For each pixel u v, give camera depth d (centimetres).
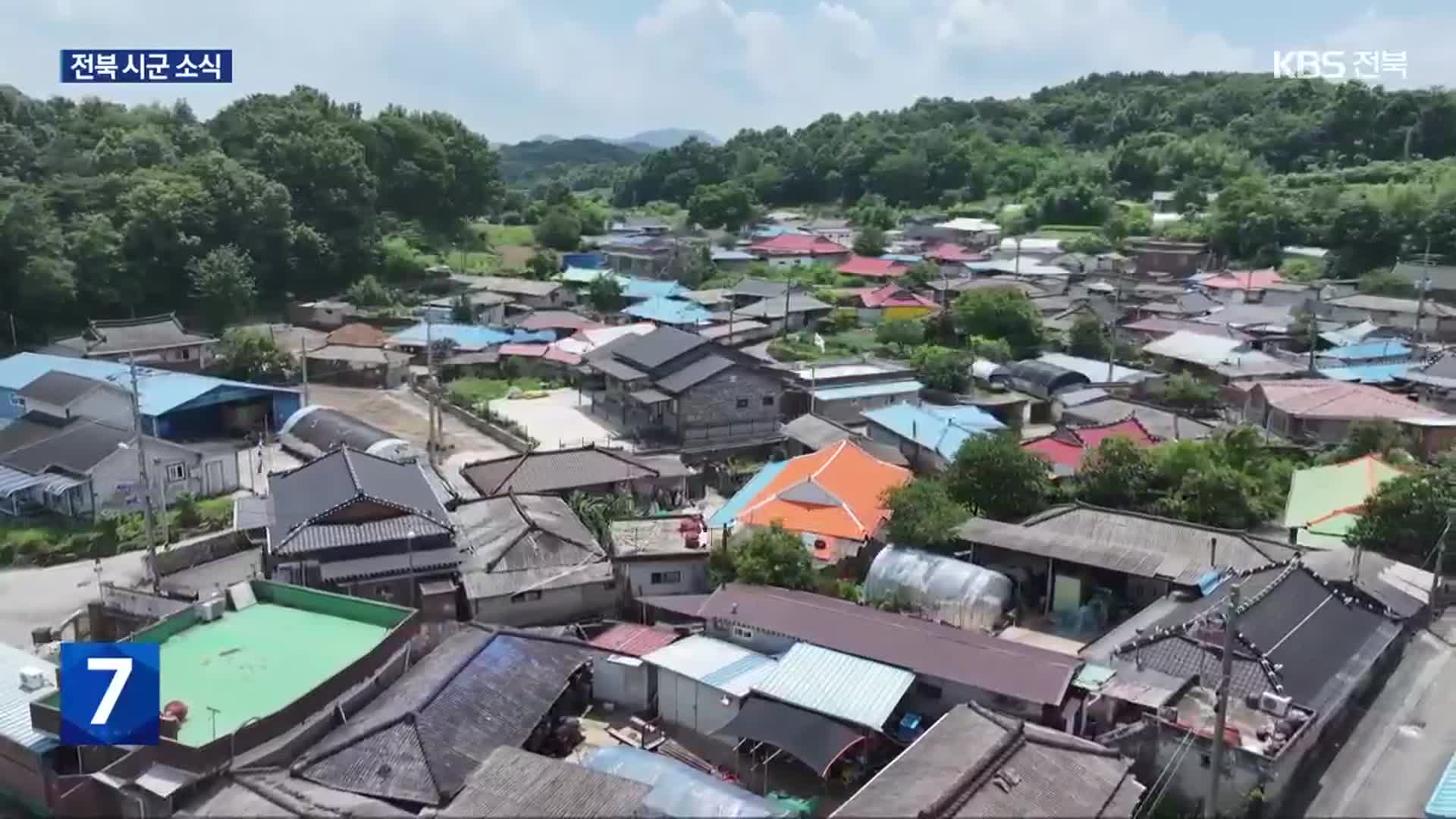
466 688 2862
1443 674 3328
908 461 5362
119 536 4584
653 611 3722
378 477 4078
